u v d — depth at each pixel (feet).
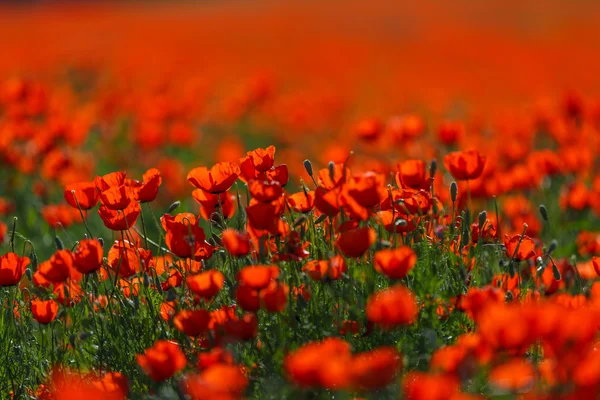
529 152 38.60
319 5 179.93
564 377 10.84
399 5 171.63
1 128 37.60
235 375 11.20
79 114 48.42
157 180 16.72
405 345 13.79
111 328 16.76
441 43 116.98
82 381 14.64
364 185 14.37
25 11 192.34
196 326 13.66
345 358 10.34
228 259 16.72
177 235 15.79
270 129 55.88
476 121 42.39
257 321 14.38
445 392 9.96
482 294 13.11
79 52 95.81
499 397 12.56
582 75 90.68
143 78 77.46
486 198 25.89
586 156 31.07
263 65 94.27
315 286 15.98
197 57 95.45
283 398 12.87
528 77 88.89
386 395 12.41
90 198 17.85
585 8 152.56
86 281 16.40
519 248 16.61
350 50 108.27
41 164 36.60
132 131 48.01
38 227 33.22
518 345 10.89
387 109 61.93
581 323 10.71
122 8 201.87
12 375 16.88
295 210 17.11
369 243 13.96
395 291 12.17
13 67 84.23
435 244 16.65
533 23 142.82
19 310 17.75
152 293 17.65
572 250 26.94
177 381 14.38
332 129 54.03
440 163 35.70
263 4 192.54
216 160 45.32
